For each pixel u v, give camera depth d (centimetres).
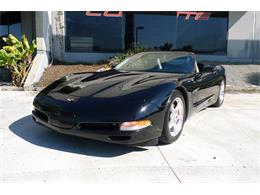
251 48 1223
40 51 997
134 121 316
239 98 714
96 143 368
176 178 284
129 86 366
